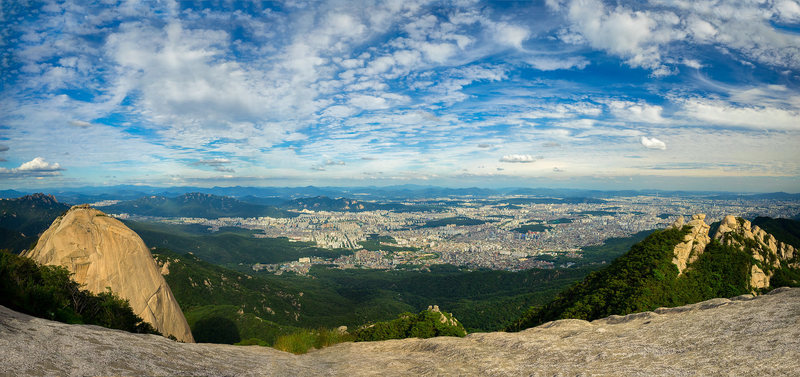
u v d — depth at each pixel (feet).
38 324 27.37
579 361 29.86
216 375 28.66
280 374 33.73
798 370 20.02
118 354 26.14
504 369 31.12
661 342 30.83
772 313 31.27
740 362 23.24
